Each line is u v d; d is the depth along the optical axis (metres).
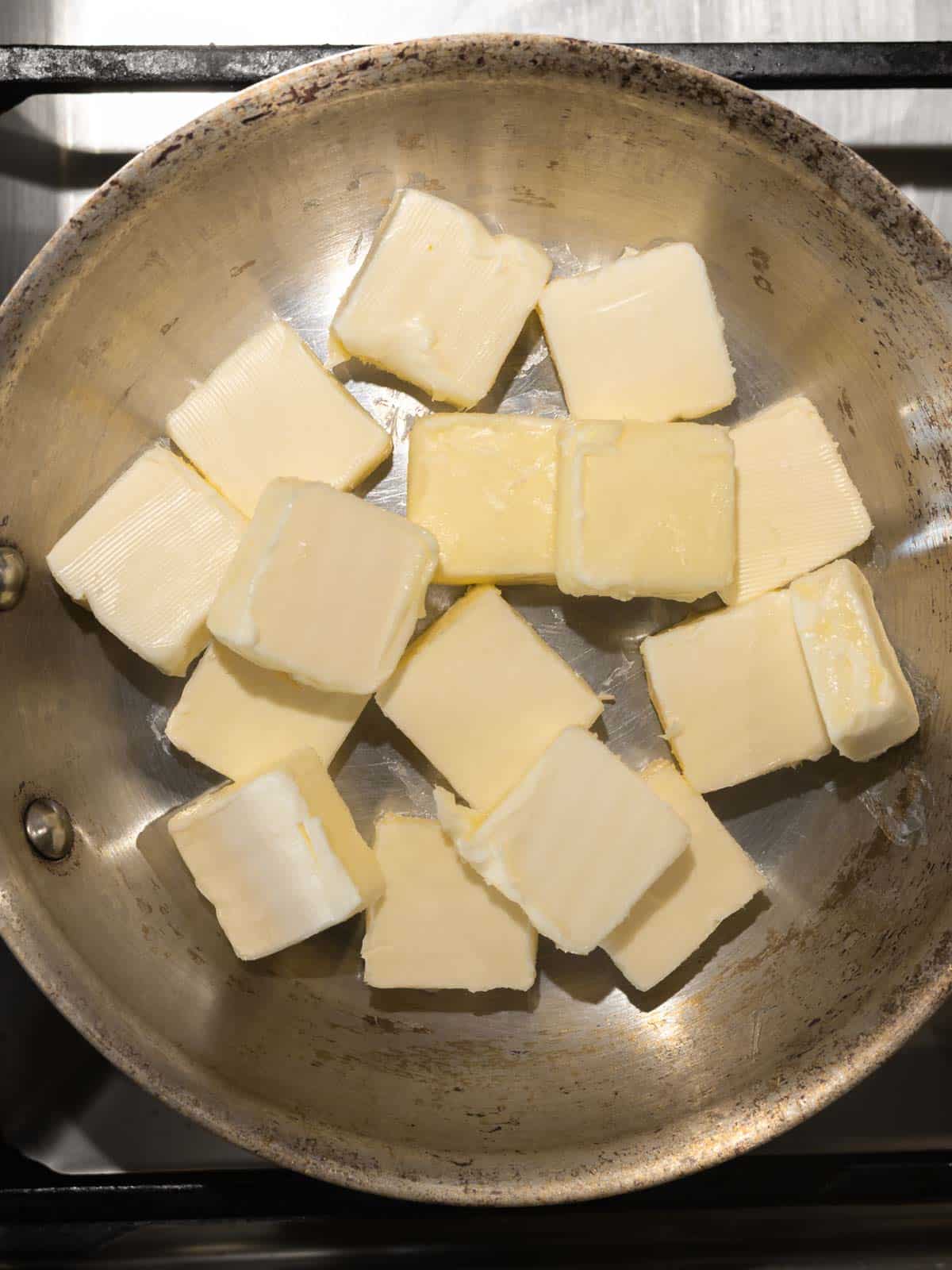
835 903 0.26
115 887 0.25
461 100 0.24
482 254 0.25
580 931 0.25
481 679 0.25
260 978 0.26
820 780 0.27
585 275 0.26
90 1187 0.25
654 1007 0.26
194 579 0.25
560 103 0.24
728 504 0.25
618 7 0.28
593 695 0.25
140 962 0.25
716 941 0.27
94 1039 0.22
